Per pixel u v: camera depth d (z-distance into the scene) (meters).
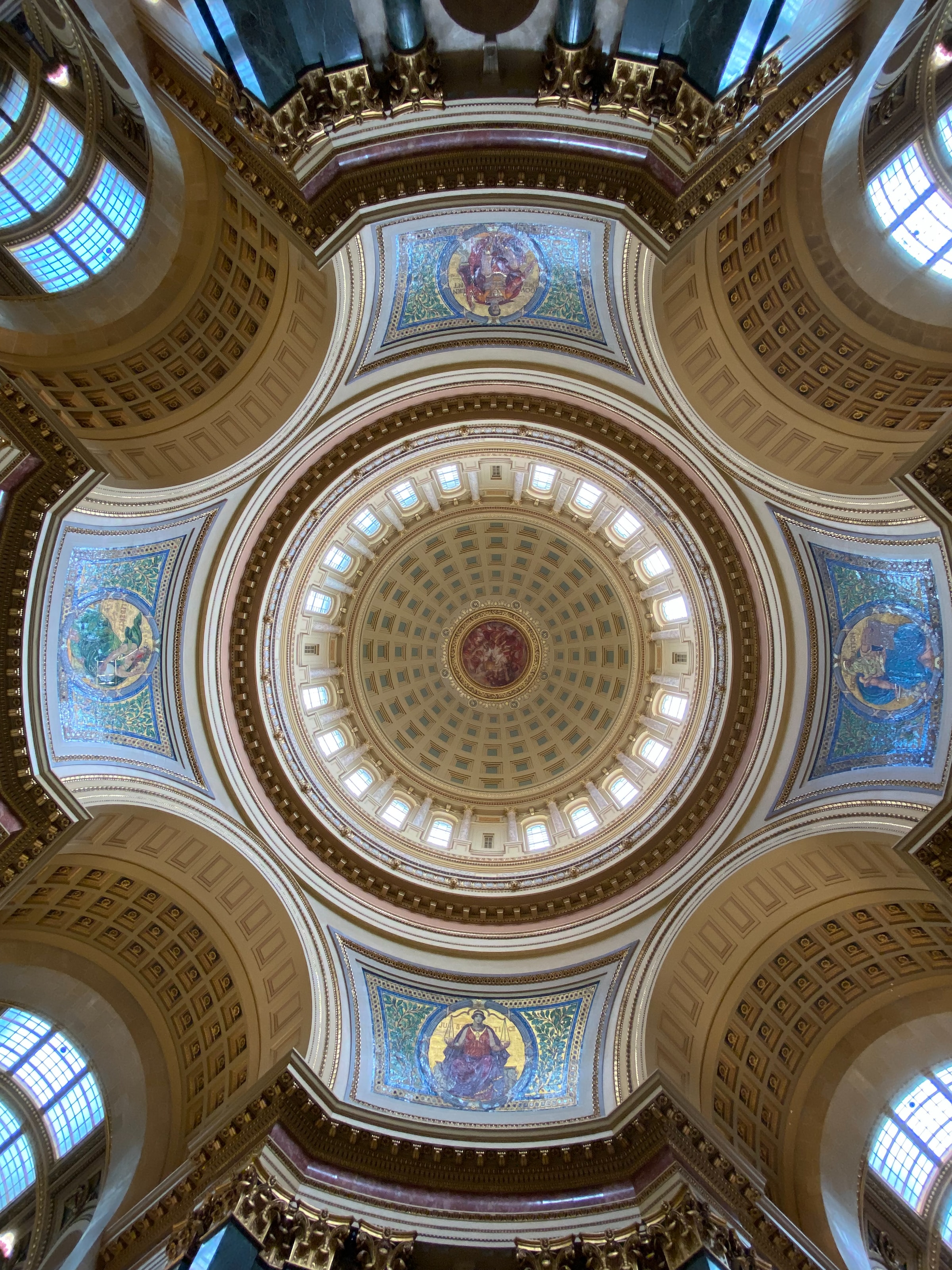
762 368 19.16
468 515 31.38
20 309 17.64
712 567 22.19
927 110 18.47
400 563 31.84
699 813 22.44
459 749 32.38
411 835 27.73
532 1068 19.91
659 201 14.87
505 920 23.09
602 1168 16.42
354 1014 20.11
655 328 18.94
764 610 21.34
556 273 19.80
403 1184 16.44
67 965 19.17
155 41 14.61
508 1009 20.95
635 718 30.41
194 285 18.38
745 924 20.38
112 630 18.81
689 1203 14.88
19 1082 18.20
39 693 16.20
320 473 22.67
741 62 13.16
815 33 13.89
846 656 19.55
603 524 30.05
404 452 23.33
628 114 13.81
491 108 14.52
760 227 17.59
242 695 22.36
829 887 19.38
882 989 19.30
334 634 31.19
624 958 21.03
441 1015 20.83
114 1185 16.83
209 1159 15.96
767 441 19.80
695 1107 17.52
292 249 17.73
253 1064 18.80
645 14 12.84
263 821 21.70
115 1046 18.84
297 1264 14.50
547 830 29.14
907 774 17.67
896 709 18.30
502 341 21.25
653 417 21.19
